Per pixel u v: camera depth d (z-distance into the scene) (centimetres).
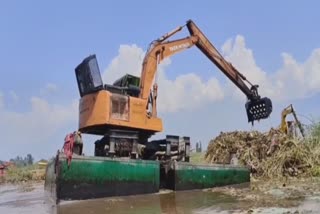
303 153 2028
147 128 1727
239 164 2083
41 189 2181
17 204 1497
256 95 2422
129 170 1534
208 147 2469
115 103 1638
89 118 1653
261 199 1301
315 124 2178
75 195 1385
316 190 1446
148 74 1872
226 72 2342
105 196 1456
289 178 1944
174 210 1177
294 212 1022
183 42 2067
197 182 1727
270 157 2120
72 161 1390
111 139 1634
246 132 2377
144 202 1372
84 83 1695
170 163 1691
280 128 2283
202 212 1120
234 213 1073
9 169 3306
